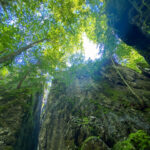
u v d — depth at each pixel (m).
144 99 6.40
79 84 13.56
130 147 2.97
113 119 5.95
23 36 9.26
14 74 12.05
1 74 12.54
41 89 15.55
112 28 8.75
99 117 6.79
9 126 7.88
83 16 10.16
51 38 10.35
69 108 10.48
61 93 14.05
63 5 8.86
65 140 6.86
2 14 7.24
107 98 8.59
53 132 9.23
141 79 9.58
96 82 12.08
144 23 5.80
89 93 10.70
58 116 10.62
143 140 2.96
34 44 9.77
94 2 8.72
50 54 11.02
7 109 9.13
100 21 9.18
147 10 4.99
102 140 4.76
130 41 9.05
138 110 5.79
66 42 11.88
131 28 7.51
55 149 7.48
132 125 4.88
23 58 10.46
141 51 9.16
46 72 12.50
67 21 9.96
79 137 6.10
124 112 6.12
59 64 11.77
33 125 11.66
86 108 8.73
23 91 13.11
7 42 7.93
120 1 6.25
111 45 9.16
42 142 9.24
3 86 12.75
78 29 11.53
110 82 10.89
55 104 12.73
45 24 9.72
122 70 11.56
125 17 6.98
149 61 9.05
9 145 6.82
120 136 4.63
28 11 8.16
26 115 10.06
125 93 8.22
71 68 13.37
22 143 8.36
